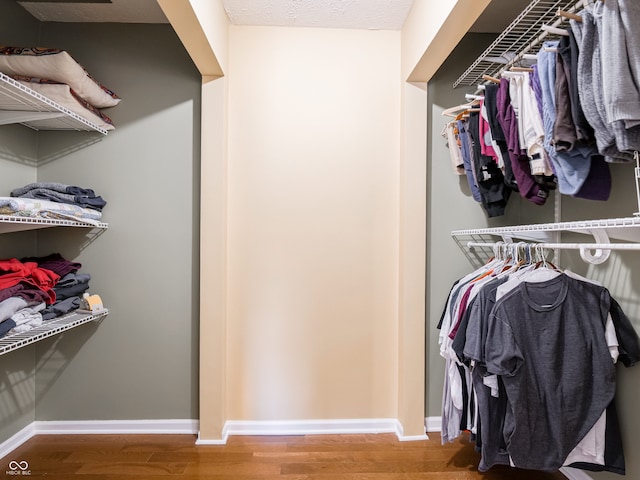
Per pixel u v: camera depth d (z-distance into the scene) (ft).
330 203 7.52
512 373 4.83
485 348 5.03
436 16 5.59
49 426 7.32
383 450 6.84
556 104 4.14
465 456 6.66
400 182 7.49
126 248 7.41
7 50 5.72
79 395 7.37
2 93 5.27
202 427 7.04
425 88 7.27
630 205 5.01
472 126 6.55
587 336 4.96
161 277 7.43
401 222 7.39
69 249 7.32
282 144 7.46
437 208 7.66
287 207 7.48
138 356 7.43
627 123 3.25
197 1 5.21
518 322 4.97
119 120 7.38
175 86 7.43
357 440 7.20
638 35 3.22
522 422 4.82
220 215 7.04
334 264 7.54
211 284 7.04
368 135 7.55
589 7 3.90
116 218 7.39
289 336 7.50
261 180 7.44
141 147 7.41
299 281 7.50
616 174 5.25
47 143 7.31
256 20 7.22
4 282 5.48
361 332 7.57
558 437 4.81
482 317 5.25
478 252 7.66
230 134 7.40
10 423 6.73
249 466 6.32
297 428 7.47
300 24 7.35
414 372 7.27
